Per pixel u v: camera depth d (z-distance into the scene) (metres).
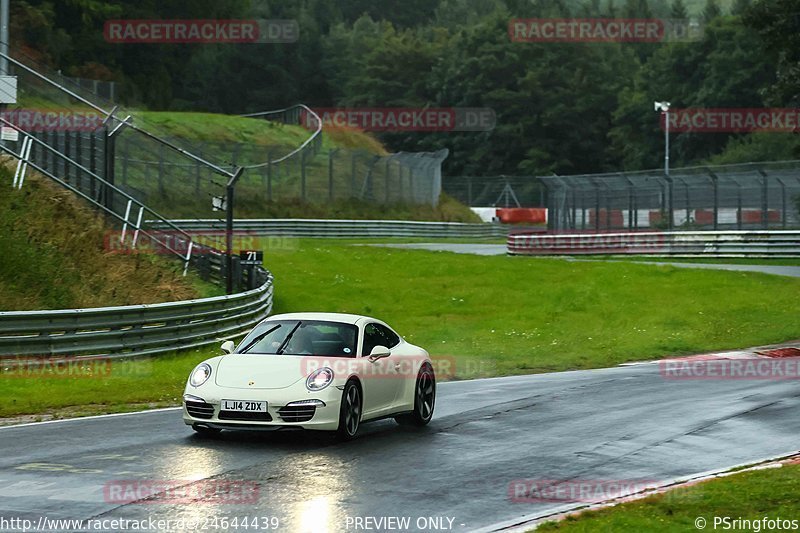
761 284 111.06
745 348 77.00
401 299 107.88
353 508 27.86
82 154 103.75
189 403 38.25
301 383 37.88
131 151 159.62
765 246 139.62
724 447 38.25
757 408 47.56
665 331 85.31
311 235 191.88
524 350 75.25
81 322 62.44
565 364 69.25
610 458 36.00
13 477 31.09
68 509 27.08
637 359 72.62
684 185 155.50
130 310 65.56
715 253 143.50
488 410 47.59
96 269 82.12
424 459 35.31
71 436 39.00
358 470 33.12
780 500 28.34
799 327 85.62
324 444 38.06
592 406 48.66
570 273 126.75
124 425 42.06
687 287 110.12
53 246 81.31
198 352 71.06
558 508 28.39
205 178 160.50
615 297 105.62
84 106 113.44
